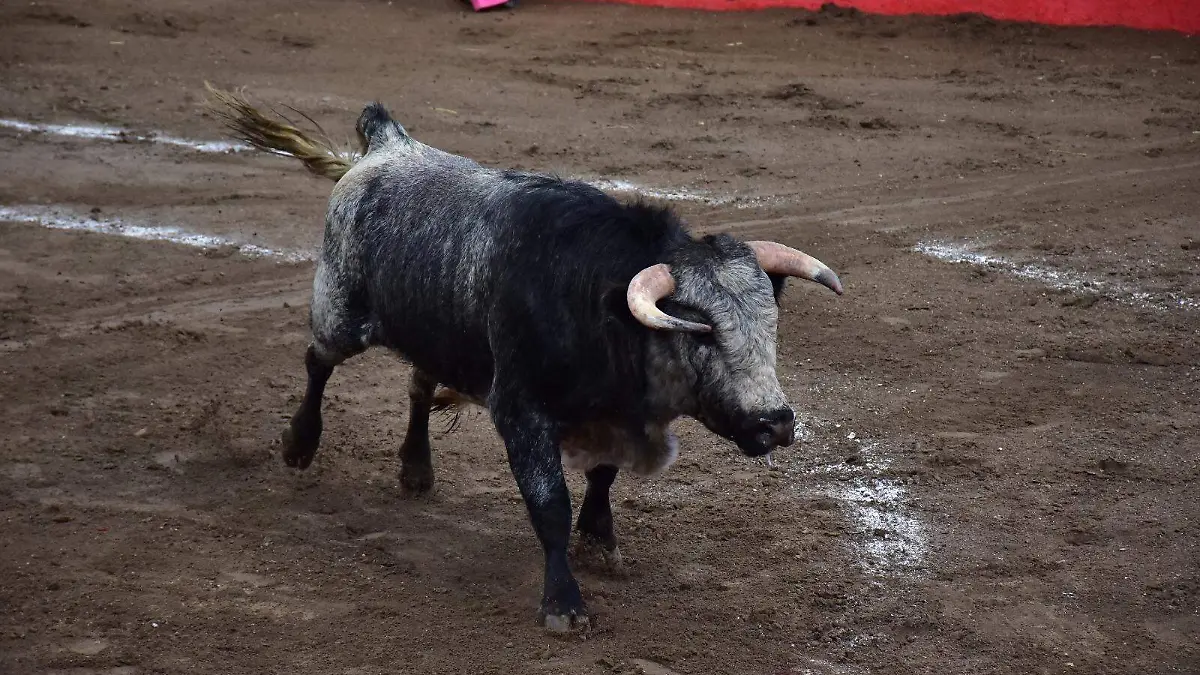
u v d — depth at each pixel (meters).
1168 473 15.69
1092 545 14.12
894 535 14.38
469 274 12.68
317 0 44.34
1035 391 18.16
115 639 12.07
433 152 14.53
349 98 33.91
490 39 40.28
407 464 15.12
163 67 36.25
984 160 29.59
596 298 11.66
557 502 12.12
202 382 18.39
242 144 30.31
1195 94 34.81
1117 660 12.05
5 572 13.18
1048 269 23.12
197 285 22.25
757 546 14.11
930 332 20.38
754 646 12.20
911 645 12.31
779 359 19.41
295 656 11.86
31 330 20.05
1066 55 38.94
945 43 40.25
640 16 43.25
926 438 16.77
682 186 27.69
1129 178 28.22
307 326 20.62
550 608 12.23
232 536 14.18
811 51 39.38
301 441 15.38
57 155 28.80
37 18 40.22
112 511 14.62
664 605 12.85
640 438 12.30
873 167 29.16
